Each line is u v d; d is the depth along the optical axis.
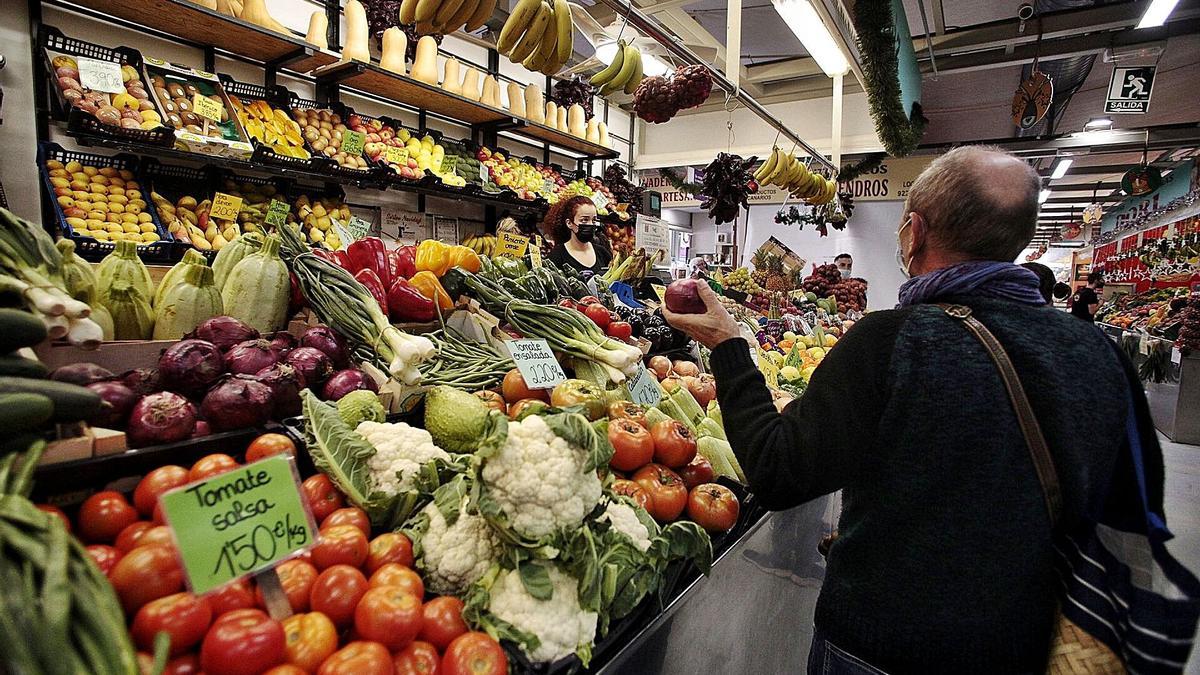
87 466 0.96
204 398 1.18
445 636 0.94
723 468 1.91
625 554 1.16
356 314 1.59
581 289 2.48
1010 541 0.96
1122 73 6.28
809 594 2.35
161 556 0.82
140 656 0.74
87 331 1.10
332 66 3.96
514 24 2.52
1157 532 0.90
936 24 6.21
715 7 6.19
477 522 1.09
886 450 1.03
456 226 5.32
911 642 1.00
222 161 3.32
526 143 6.05
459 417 1.41
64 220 2.85
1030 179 1.08
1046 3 5.84
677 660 1.40
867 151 7.95
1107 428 0.95
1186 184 10.36
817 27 4.64
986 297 1.06
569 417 1.11
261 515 0.88
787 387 3.15
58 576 0.67
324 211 4.03
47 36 2.97
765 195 10.05
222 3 3.33
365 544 1.02
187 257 1.49
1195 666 2.49
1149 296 11.32
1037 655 0.99
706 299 1.34
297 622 0.85
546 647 0.97
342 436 1.17
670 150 8.95
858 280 7.70
